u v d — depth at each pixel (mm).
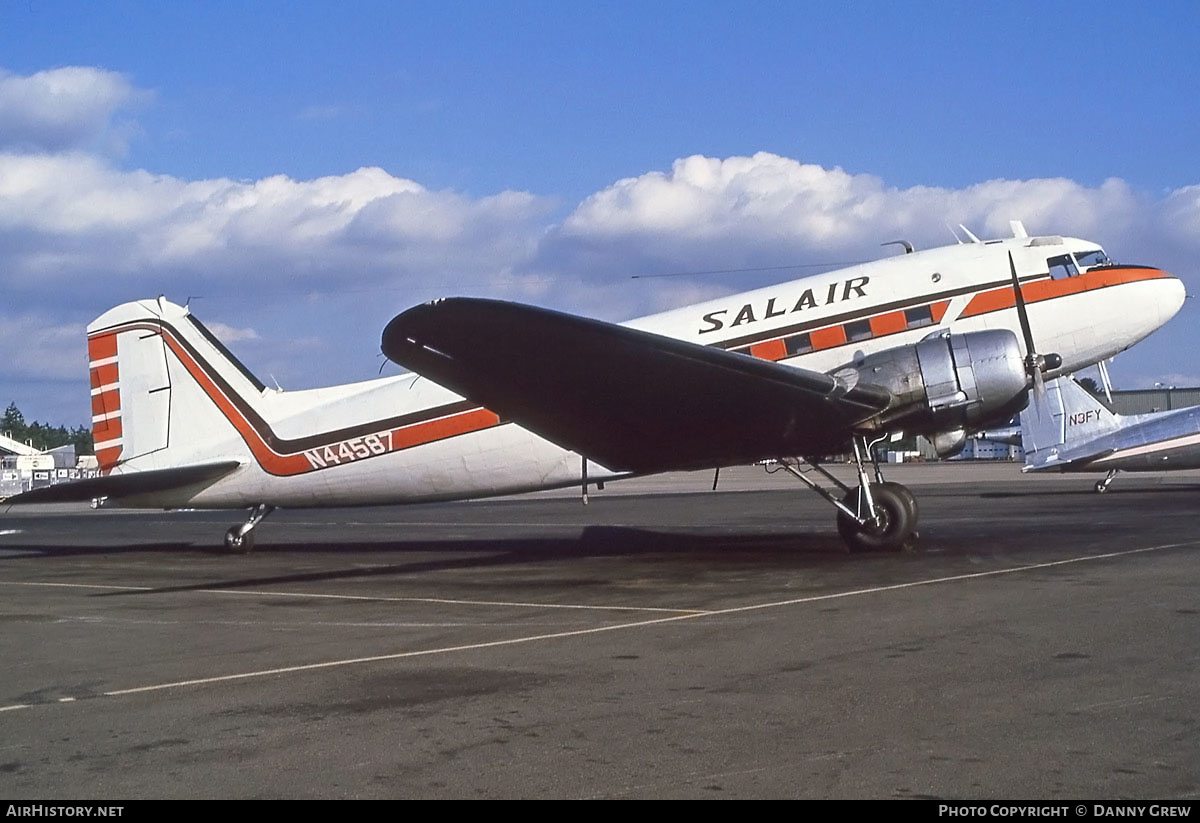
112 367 16375
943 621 7949
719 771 4602
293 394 15805
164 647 8164
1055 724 5117
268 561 15430
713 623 8312
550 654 7301
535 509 29312
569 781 4535
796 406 12180
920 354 12664
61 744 5336
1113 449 27062
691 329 14234
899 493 12906
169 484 15805
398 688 6398
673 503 30031
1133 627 7508
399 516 27656
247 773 4777
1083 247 14305
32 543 20359
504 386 11953
